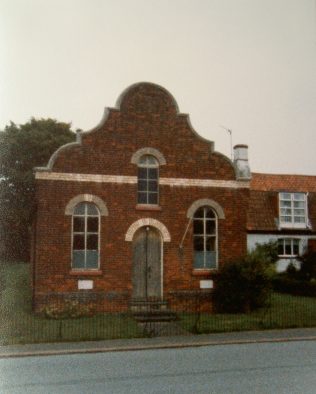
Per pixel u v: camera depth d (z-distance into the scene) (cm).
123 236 1866
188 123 1973
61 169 1831
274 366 1161
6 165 3534
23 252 3072
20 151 3678
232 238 1973
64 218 1819
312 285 2366
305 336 1484
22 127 3897
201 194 1956
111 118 1897
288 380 1051
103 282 1830
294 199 3228
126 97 1920
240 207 1997
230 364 1180
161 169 1927
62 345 1366
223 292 1877
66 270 1802
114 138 1892
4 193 3303
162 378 1069
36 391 982
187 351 1323
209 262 1961
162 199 1917
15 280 2539
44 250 1792
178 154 1952
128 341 1417
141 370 1133
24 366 1173
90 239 1853
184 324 1656
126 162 1895
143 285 1877
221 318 1756
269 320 1708
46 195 1811
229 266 1898
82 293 1806
